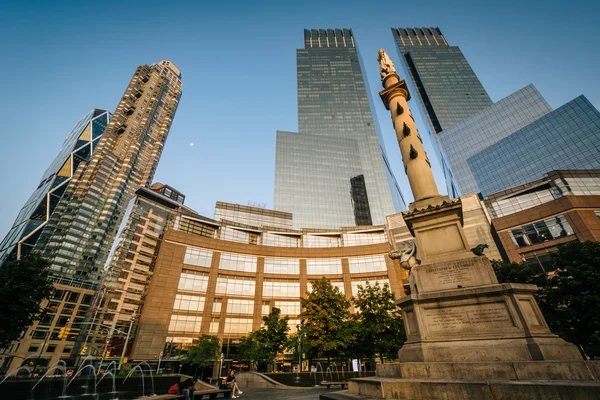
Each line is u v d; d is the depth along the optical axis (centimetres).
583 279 2123
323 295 3275
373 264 6241
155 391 2388
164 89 16962
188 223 6969
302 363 4991
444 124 16450
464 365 796
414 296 1009
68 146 15225
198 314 5534
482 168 11719
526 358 796
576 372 690
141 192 9300
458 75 18800
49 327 7375
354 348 3078
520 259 4544
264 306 5944
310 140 13900
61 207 11750
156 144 15225
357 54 19975
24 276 2169
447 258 1112
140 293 6794
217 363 5103
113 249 7112
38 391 1798
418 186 1412
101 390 2111
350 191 12769
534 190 5134
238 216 9706
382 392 776
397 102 1723
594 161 8919
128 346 6003
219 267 6031
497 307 903
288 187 12188
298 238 7531
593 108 9406
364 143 14925
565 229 4353
